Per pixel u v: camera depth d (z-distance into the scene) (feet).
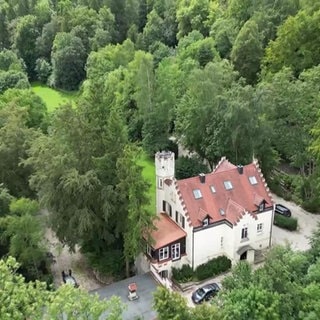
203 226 172.96
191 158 251.19
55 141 175.01
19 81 349.82
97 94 176.45
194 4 400.67
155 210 213.25
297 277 135.85
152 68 277.64
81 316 105.40
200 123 232.12
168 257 173.06
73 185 162.30
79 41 423.64
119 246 186.70
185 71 289.74
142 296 156.25
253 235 181.98
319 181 200.13
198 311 114.52
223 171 185.98
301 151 215.92
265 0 341.00
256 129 215.31
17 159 209.26
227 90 240.73
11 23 480.64
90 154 173.99
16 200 179.63
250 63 300.81
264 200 181.78
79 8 464.65
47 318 104.58
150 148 271.69
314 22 266.98
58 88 435.12
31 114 276.41
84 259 195.00
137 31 460.96
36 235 168.04
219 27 351.87
